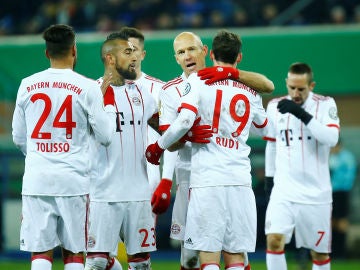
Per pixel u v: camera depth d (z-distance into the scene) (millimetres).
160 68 49438
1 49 51656
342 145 49406
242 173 22516
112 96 23469
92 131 22812
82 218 21859
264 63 49906
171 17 61594
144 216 23766
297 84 28031
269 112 29047
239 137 22625
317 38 49844
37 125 21578
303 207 28281
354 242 47031
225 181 22219
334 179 46094
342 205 46062
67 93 21562
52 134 21531
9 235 47438
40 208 21562
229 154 22391
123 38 23781
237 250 22453
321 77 50062
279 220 28219
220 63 22812
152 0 62969
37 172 21500
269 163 29203
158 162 23031
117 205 23391
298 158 28359
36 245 21562
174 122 21719
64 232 21797
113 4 62906
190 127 21734
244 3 61375
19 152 49156
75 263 21781
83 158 21859
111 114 22828
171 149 23109
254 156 47406
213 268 22016
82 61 49875
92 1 63688
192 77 22359
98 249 23422
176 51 24984
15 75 51750
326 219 28500
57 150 21562
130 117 23578
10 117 52188
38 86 21656
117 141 23422
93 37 50750
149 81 27250
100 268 23500
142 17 62219
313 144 28328
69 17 62625
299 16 59000
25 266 43125
